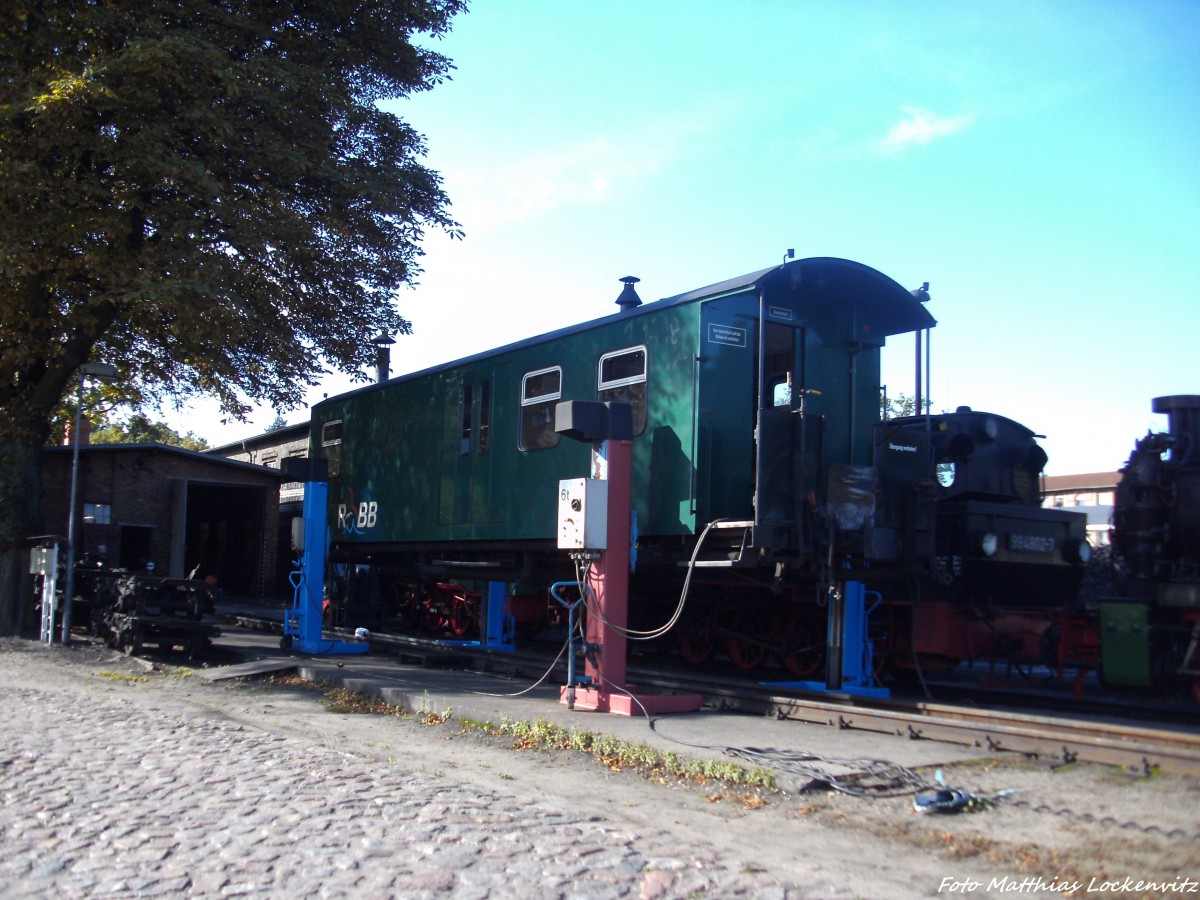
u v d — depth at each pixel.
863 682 10.88
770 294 11.88
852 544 10.28
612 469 9.65
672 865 4.89
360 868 4.80
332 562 20.14
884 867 4.99
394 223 18.69
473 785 6.62
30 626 16.47
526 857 4.98
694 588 13.93
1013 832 5.54
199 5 15.64
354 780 6.59
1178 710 9.85
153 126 14.69
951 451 12.95
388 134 18.69
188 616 14.12
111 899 4.40
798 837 5.52
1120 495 12.14
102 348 19.05
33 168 14.16
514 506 14.13
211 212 15.52
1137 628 11.10
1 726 8.34
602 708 9.35
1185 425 11.73
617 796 6.46
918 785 6.48
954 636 11.80
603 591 9.54
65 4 14.94
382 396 18.42
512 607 16.00
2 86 14.53
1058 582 13.10
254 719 9.27
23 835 5.30
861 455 12.37
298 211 17.36
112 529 26.91
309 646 14.20
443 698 9.75
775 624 12.96
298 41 17.34
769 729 8.51
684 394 11.38
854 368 12.36
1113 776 6.73
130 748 7.52
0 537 16.08
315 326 19.23
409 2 17.91
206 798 6.06
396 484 17.58
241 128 15.94
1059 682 13.43
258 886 4.57
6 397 16.75
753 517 11.56
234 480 29.33
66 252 15.29
